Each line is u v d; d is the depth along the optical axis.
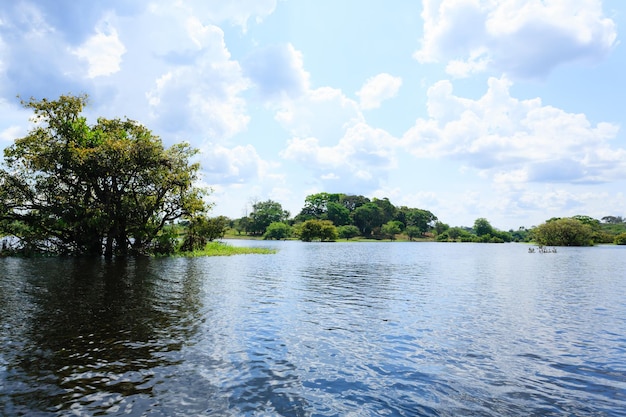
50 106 38.47
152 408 7.19
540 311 17.02
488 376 9.33
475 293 22.14
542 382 9.00
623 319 15.50
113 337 11.50
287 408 7.39
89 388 7.97
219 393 7.95
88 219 37.78
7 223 40.53
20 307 15.27
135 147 37.91
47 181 38.88
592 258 60.00
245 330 12.77
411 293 21.83
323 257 54.25
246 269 32.72
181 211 46.28
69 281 22.25
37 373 8.67
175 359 9.84
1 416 6.70
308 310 16.34
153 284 21.97
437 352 11.09
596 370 9.81
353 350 11.07
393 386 8.61
